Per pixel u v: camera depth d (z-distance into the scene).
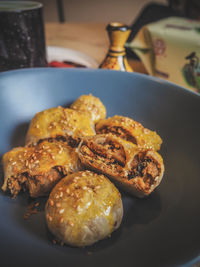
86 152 0.21
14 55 0.28
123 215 0.19
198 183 0.20
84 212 0.17
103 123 0.24
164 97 0.25
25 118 0.25
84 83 0.27
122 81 0.26
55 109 0.24
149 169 0.20
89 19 0.82
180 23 0.34
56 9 0.85
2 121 0.24
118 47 0.30
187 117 0.23
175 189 0.20
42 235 0.18
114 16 0.83
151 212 0.19
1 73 0.25
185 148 0.22
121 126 0.23
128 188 0.20
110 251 0.17
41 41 0.29
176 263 0.14
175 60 0.31
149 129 0.25
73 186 0.18
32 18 0.27
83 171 0.20
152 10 0.41
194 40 0.29
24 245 0.17
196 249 0.15
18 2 0.29
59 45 0.42
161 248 0.16
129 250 0.17
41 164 0.20
